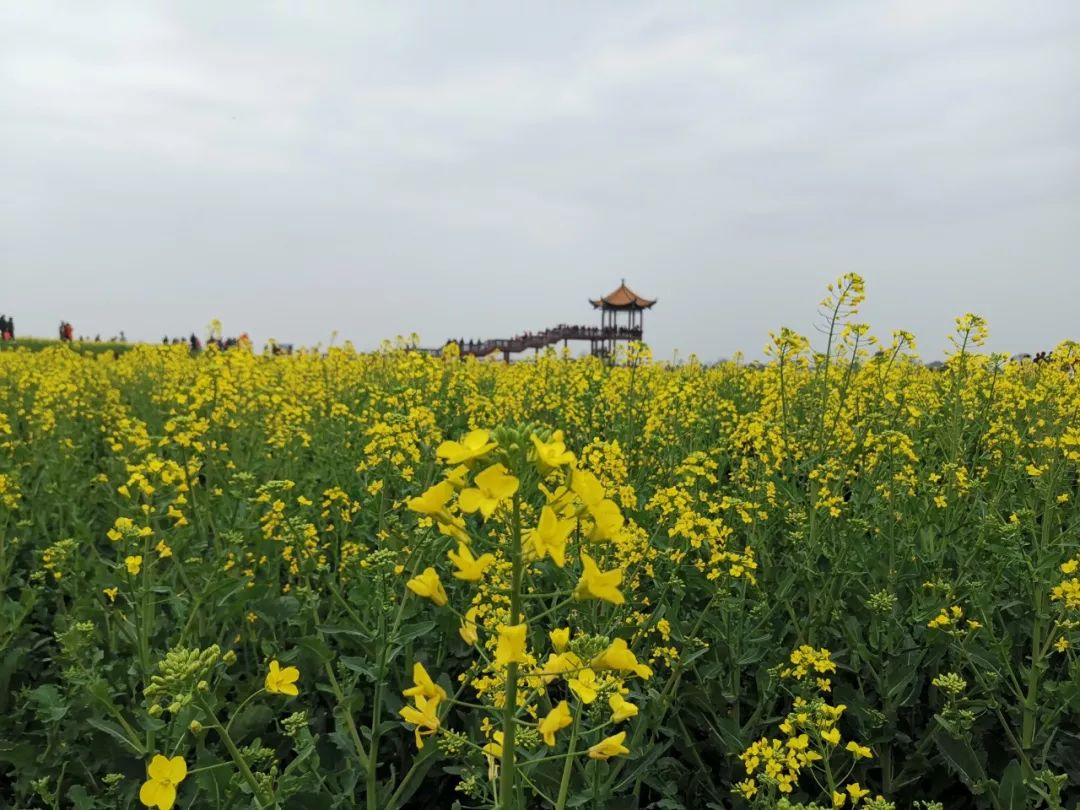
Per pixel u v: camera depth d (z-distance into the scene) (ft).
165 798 6.06
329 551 18.88
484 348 128.26
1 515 17.63
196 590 14.11
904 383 27.55
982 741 13.47
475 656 14.26
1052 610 13.24
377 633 11.46
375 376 39.42
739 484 20.36
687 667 13.60
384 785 12.62
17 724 13.57
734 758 13.01
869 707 13.51
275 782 10.14
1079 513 15.96
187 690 6.95
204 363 34.45
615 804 10.83
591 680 6.31
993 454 21.18
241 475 17.26
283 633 15.49
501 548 6.03
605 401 30.25
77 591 16.22
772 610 14.17
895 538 17.30
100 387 41.70
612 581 5.98
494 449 6.09
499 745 6.60
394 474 17.06
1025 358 33.99
